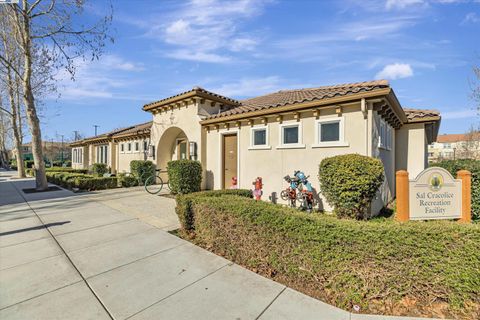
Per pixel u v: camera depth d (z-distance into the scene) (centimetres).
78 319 231
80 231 490
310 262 288
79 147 2705
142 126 1736
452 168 585
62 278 307
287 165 742
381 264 257
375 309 246
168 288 285
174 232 487
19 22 974
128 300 262
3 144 3319
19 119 1858
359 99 577
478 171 514
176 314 238
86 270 329
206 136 1037
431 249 249
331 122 658
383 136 720
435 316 233
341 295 264
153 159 1327
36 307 248
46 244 420
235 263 351
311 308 247
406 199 330
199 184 959
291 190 673
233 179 877
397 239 255
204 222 420
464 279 239
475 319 228
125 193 1002
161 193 1000
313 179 683
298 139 716
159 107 1209
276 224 319
